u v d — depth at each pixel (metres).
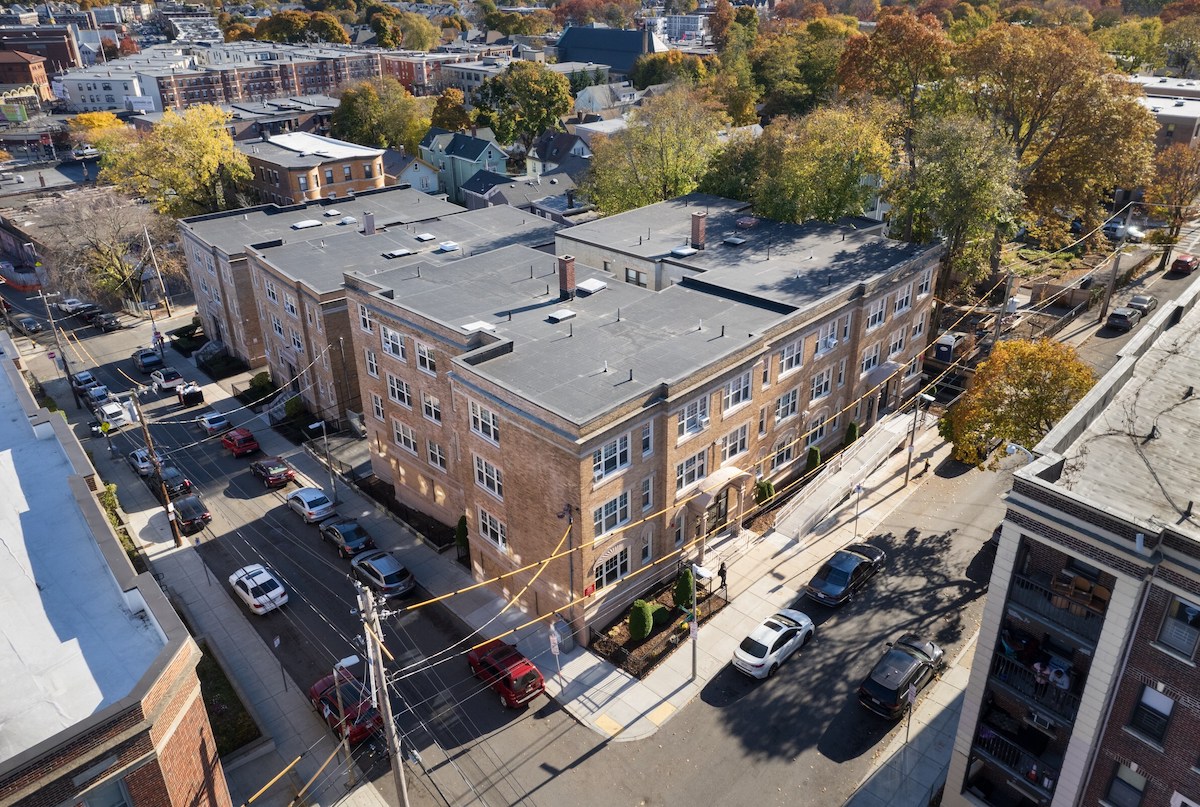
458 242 61.16
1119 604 21.50
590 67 185.62
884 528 43.81
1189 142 93.50
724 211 63.53
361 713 31.83
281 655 36.72
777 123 69.38
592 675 35.00
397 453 47.97
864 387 51.56
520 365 37.88
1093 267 78.38
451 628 38.22
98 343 76.19
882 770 29.95
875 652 35.44
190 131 86.31
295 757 31.34
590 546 34.81
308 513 46.47
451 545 44.41
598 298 46.06
